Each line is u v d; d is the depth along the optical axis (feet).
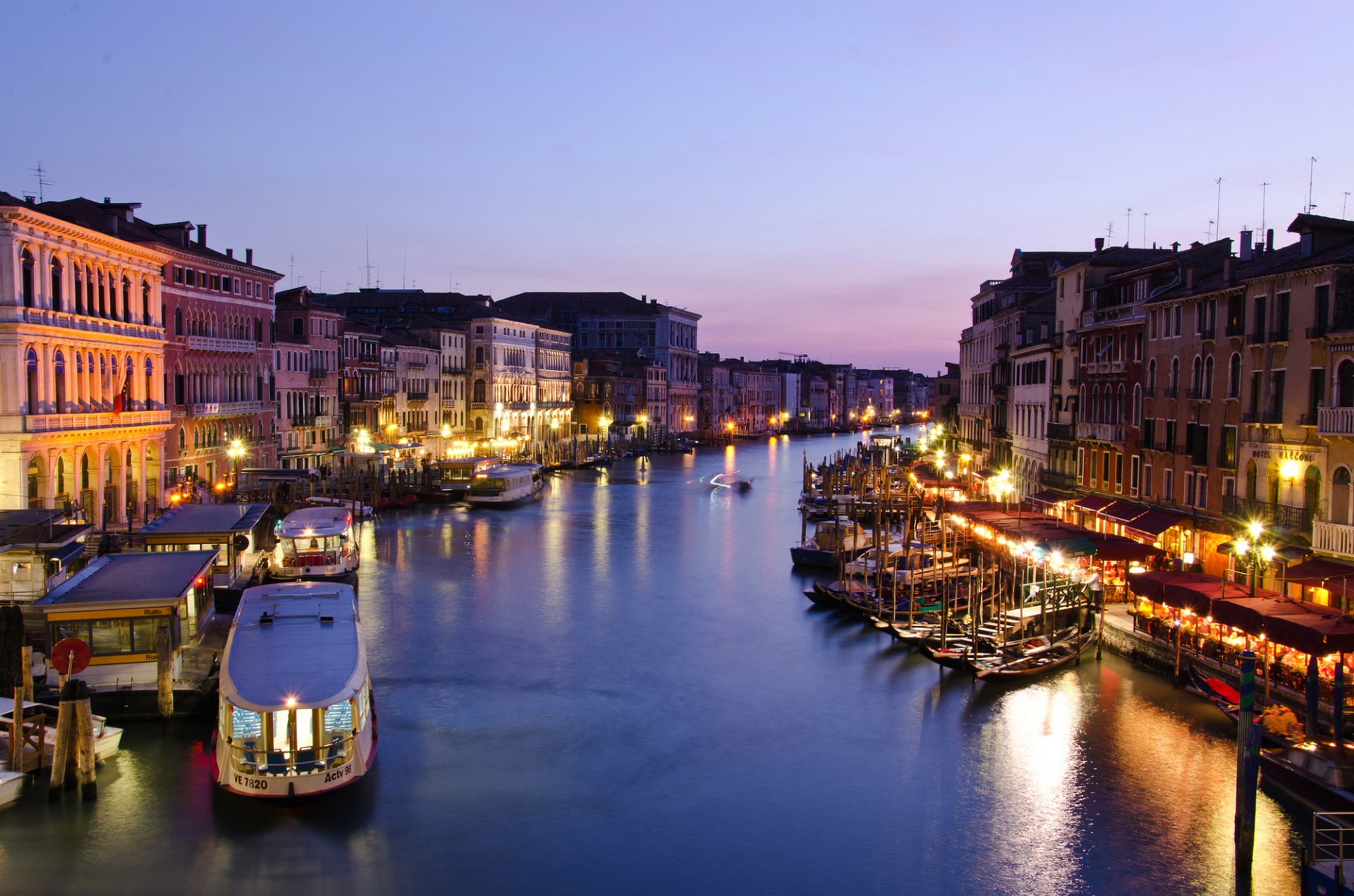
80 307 136.98
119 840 66.69
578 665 105.50
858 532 168.14
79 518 131.75
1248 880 62.75
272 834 68.23
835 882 64.54
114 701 82.28
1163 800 73.92
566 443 405.59
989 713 90.27
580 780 77.71
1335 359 93.09
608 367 448.65
